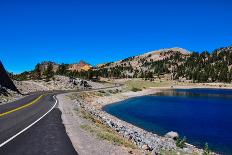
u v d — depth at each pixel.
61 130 19.53
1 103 41.34
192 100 103.94
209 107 77.31
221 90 187.00
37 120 24.23
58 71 196.88
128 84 195.62
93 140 17.17
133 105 79.62
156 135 35.47
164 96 124.25
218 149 30.16
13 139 15.98
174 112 63.78
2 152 13.09
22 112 30.23
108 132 22.59
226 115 59.31
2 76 58.69
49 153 13.21
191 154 25.80
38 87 98.19
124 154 14.92
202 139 34.91
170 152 25.09
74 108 39.22
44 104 41.53
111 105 77.31
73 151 13.82
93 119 31.31
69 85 117.69
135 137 28.25
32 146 14.45
